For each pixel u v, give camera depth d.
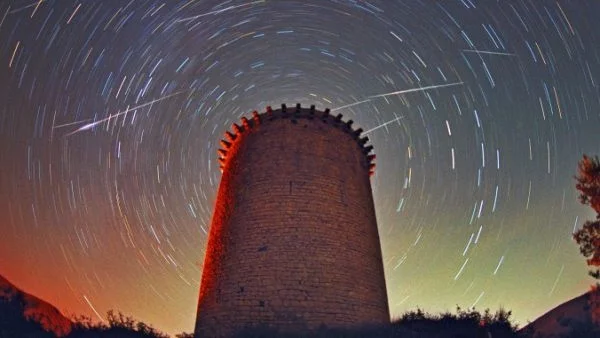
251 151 21.73
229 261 19.66
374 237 21.73
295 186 20.31
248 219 20.02
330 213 20.17
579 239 21.58
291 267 18.73
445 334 20.84
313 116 22.22
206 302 19.83
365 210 21.72
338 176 21.30
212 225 22.48
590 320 27.91
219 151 25.08
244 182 21.11
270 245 19.19
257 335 17.28
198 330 19.70
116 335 21.97
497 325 21.89
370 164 24.69
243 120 22.98
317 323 17.98
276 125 21.86
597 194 21.50
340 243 19.77
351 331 17.97
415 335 19.59
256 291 18.48
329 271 18.98
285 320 17.91
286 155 21.03
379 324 19.34
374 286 20.09
